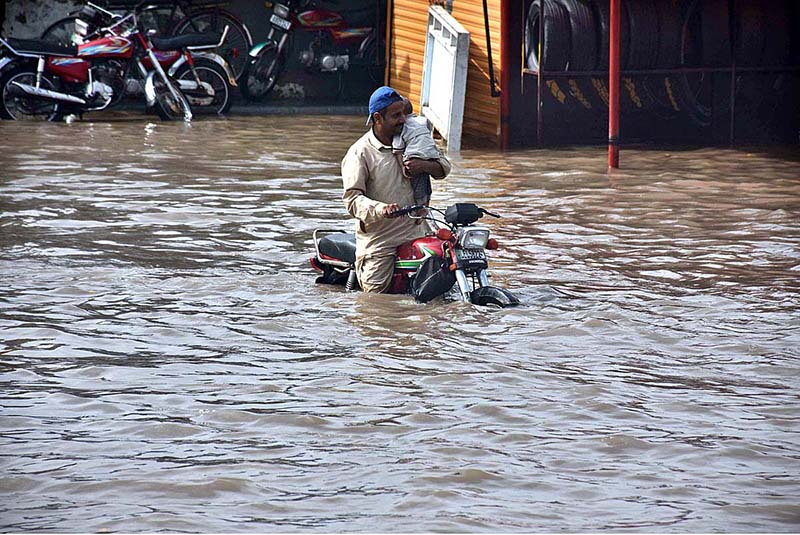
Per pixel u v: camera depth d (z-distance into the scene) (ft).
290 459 38.81
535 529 32.81
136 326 57.77
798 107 150.82
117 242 80.02
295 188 105.70
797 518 33.83
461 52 135.54
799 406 44.86
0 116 159.84
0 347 53.67
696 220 89.15
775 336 55.67
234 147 135.64
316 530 32.68
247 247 78.69
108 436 41.24
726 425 42.60
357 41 179.83
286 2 176.24
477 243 62.18
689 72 140.36
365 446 40.19
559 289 66.03
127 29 168.45
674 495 35.63
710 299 63.41
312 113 173.99
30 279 68.28
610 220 89.30
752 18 139.95
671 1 138.82
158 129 152.25
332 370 50.01
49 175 111.86
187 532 32.48
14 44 156.15
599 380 48.49
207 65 168.25
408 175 65.36
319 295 64.95
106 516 33.65
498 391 46.83
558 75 137.90
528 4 152.25
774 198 99.86
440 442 40.57
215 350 53.47
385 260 65.05
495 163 125.39
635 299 63.46
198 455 39.17
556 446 40.19
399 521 33.35
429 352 52.95
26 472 37.45
